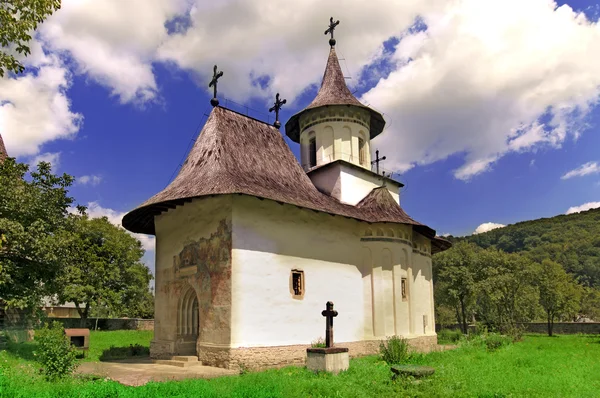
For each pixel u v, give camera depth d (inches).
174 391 349.7
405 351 621.6
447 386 416.5
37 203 608.1
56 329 468.1
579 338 1317.7
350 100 916.0
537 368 560.4
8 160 620.1
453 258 1636.3
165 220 716.7
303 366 576.1
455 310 1835.6
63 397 318.7
